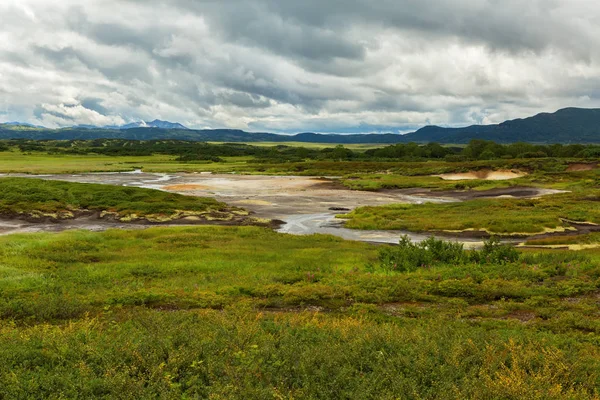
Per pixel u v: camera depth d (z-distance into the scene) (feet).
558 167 358.23
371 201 223.51
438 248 81.41
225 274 68.49
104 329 38.11
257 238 117.70
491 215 163.53
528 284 60.49
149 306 51.29
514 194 248.11
